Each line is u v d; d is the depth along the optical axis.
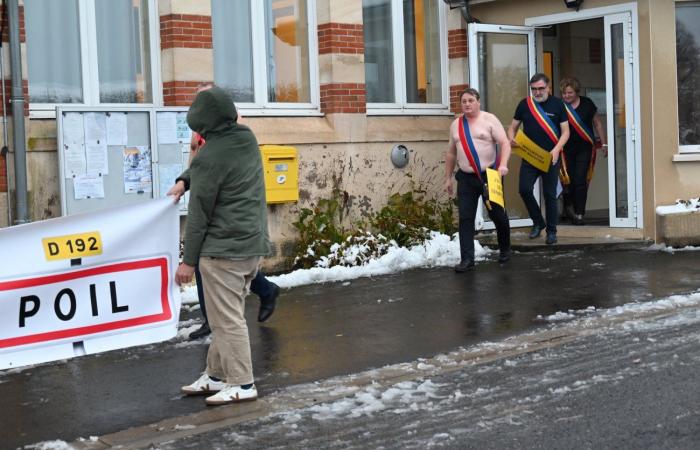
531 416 5.90
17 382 7.30
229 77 12.16
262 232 6.47
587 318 8.46
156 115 10.78
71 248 6.68
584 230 13.00
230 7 12.15
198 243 6.32
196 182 6.26
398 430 5.77
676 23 12.37
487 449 5.37
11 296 6.49
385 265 11.84
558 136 12.37
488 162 11.03
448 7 13.99
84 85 10.95
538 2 13.41
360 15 12.88
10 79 10.05
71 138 10.23
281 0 12.60
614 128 12.70
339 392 6.63
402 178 13.30
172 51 11.26
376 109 13.38
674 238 12.09
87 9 10.96
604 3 12.68
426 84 14.18
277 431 5.87
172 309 7.06
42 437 5.97
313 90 12.83
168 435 5.89
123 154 10.59
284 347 7.99
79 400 6.74
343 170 12.66
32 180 10.23
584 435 5.51
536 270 11.03
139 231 6.91
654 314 8.50
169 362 7.67
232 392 6.47
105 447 5.73
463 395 6.41
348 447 5.52
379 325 8.66
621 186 12.70
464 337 8.05
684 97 12.47
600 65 15.44
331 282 11.02
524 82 13.77
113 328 6.82
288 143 12.10
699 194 12.41
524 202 12.81
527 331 8.13
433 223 13.23
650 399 6.09
